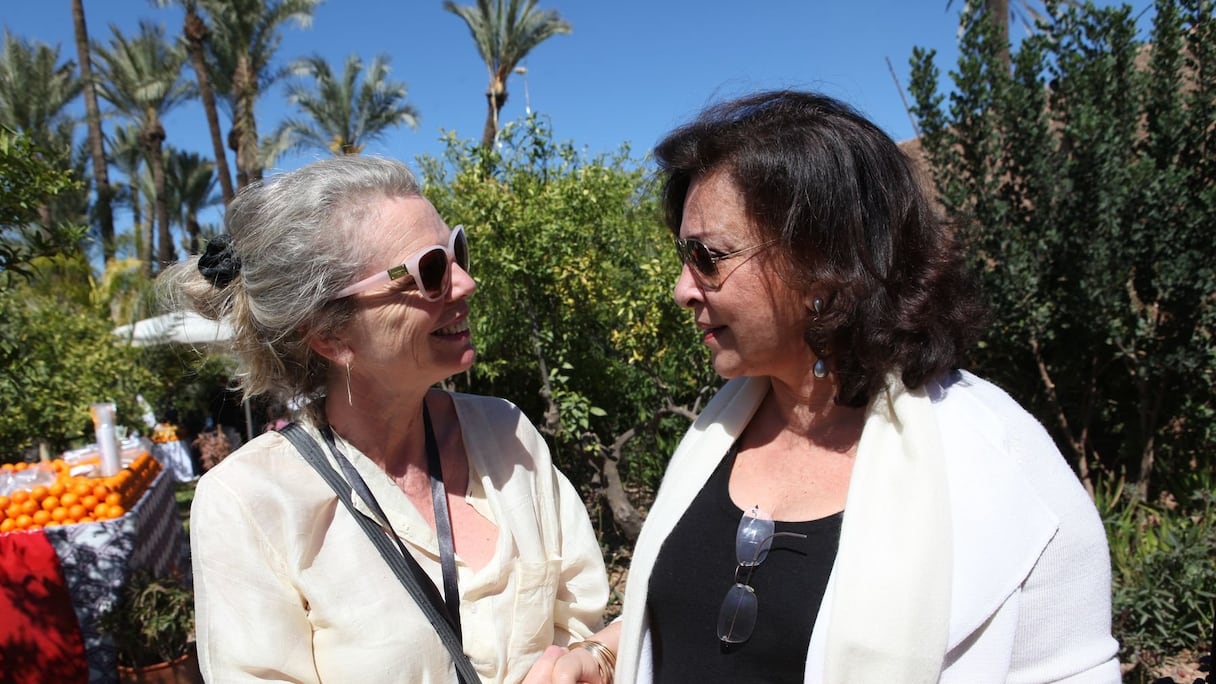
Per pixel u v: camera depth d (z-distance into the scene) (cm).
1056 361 576
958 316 122
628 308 504
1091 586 107
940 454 114
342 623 138
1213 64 495
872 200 119
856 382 122
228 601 136
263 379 157
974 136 534
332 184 145
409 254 144
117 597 426
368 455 156
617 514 532
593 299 525
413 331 146
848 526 116
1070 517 107
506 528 159
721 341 133
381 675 136
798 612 119
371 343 147
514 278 530
